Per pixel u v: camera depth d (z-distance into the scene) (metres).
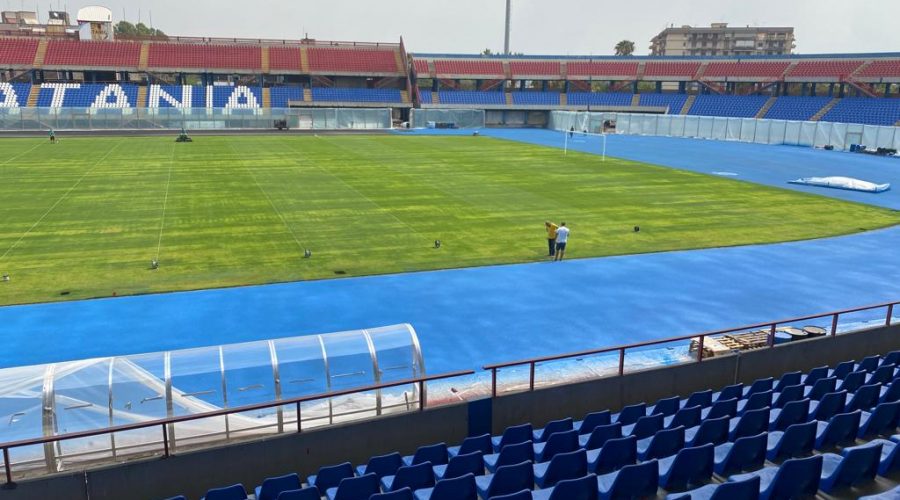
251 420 12.69
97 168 51.66
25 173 48.59
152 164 54.47
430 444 13.32
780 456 11.27
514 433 12.55
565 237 28.03
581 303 23.31
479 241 31.30
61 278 24.97
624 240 31.92
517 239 31.78
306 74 104.06
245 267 26.67
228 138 79.00
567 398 14.23
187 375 12.54
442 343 19.80
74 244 29.70
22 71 96.19
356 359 13.64
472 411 13.48
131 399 12.06
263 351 13.34
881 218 37.59
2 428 11.38
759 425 12.16
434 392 16.73
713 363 15.41
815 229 34.69
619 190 45.38
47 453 11.48
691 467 10.36
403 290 24.31
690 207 39.94
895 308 23.11
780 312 22.61
